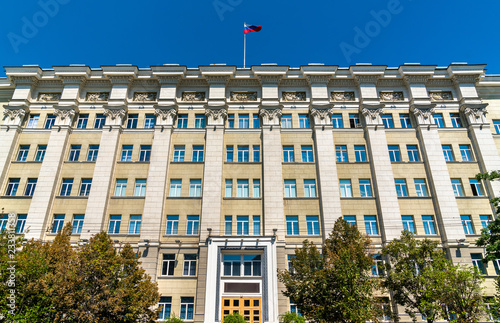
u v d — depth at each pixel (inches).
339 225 932.0
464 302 757.9
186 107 1354.6
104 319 779.4
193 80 1386.6
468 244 1106.7
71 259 802.2
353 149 1282.0
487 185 1208.2
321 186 1194.0
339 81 1380.4
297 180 1226.0
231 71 1366.9
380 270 1076.5
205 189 1190.3
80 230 1168.2
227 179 1237.1
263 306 1037.2
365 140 1291.8
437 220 1168.2
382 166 1224.2
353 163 1250.6
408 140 1285.7
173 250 1127.6
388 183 1196.5
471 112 1306.6
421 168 1242.0
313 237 1143.6
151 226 1140.5
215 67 1364.4
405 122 1331.2
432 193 1200.8
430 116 1295.5
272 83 1371.8
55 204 1198.3
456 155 1268.5
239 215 1174.3
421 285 849.5
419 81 1362.0
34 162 1268.5
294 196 1213.1
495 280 976.9
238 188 1226.6
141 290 852.0
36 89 1397.6
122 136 1304.1
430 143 1258.0
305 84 1385.3
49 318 765.3
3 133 1294.3
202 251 1104.2
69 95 1358.3
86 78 1376.7
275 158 1240.2
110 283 795.4
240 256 1125.7
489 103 1366.9
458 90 1359.5
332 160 1235.2
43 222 1149.7
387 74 1379.2
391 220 1143.0
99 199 1178.0
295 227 1163.9
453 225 1138.0
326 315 783.7
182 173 1243.8
